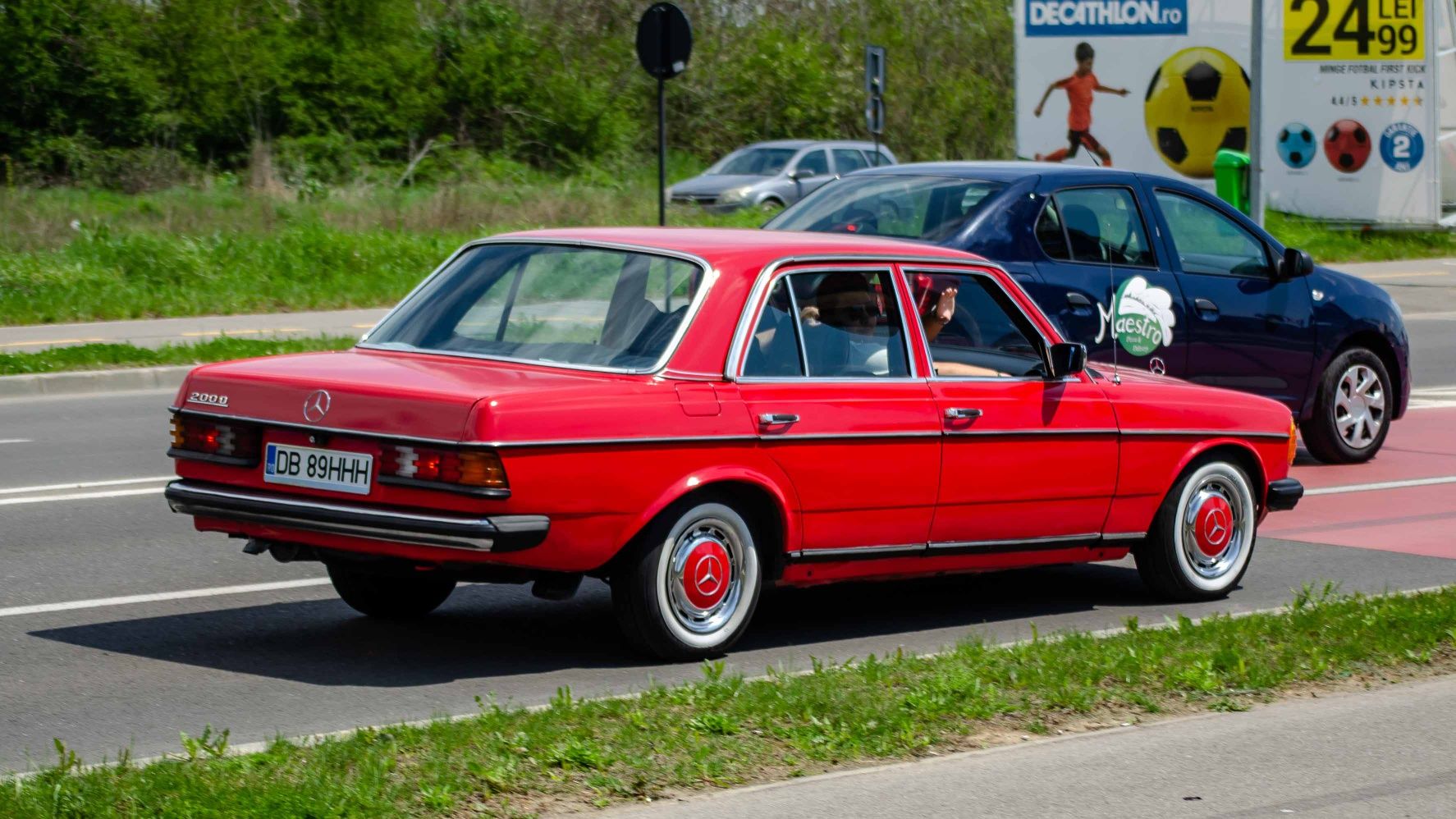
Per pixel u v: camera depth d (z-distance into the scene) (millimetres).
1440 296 27375
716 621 7371
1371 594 9047
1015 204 11305
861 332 7746
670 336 7211
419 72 42312
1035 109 33500
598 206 30734
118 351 17875
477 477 6543
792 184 33719
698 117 46062
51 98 38719
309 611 8398
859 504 7609
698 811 5270
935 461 7812
